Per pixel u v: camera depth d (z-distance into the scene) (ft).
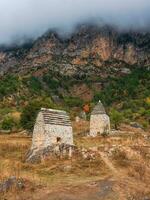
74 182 180.04
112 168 207.82
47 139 239.91
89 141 297.74
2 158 233.35
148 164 226.38
